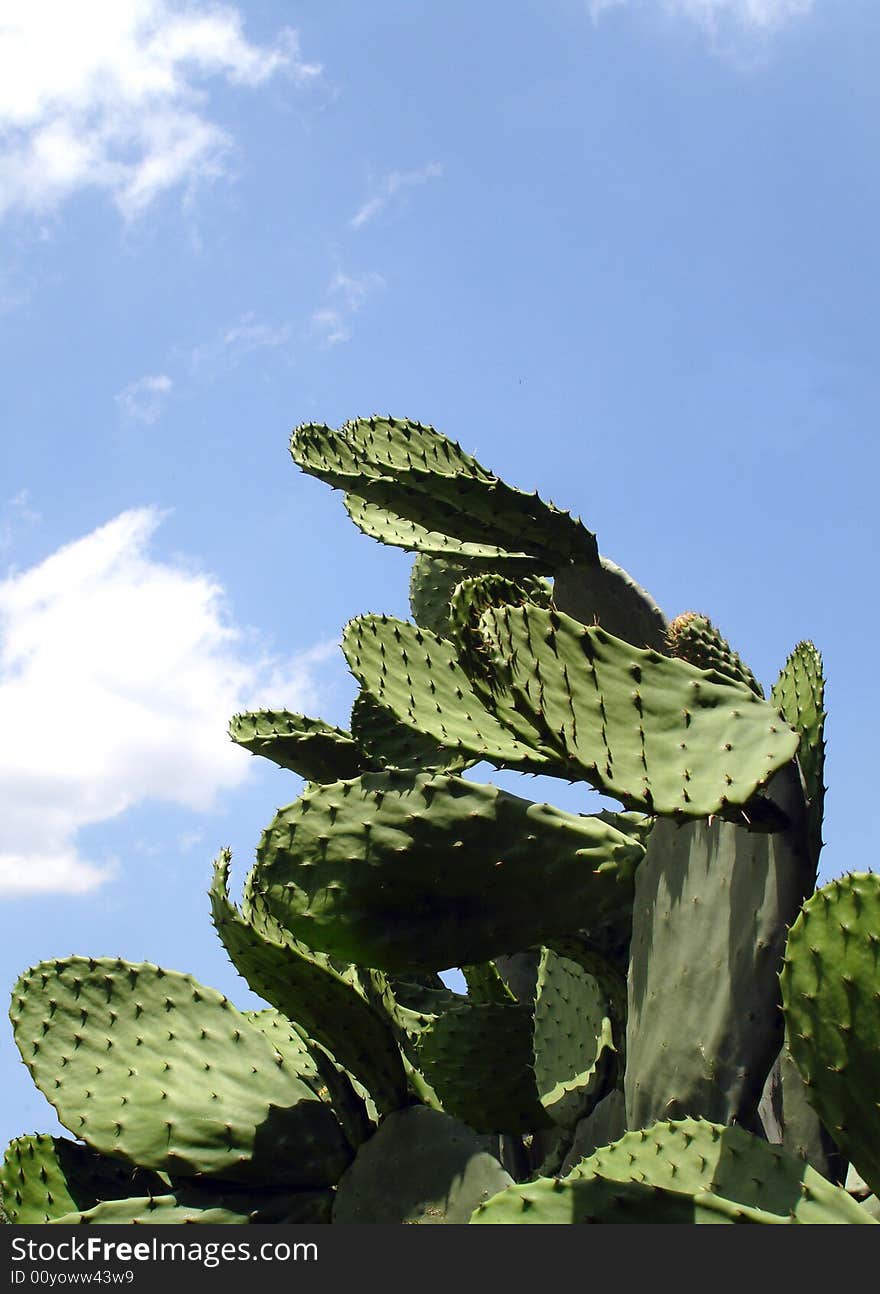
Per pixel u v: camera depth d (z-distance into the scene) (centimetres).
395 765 412
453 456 371
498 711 252
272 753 423
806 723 291
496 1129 348
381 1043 321
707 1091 261
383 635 335
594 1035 360
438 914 291
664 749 251
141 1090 327
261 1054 345
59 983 344
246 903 312
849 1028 212
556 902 293
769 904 267
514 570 356
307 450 350
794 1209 218
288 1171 320
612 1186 218
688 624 308
